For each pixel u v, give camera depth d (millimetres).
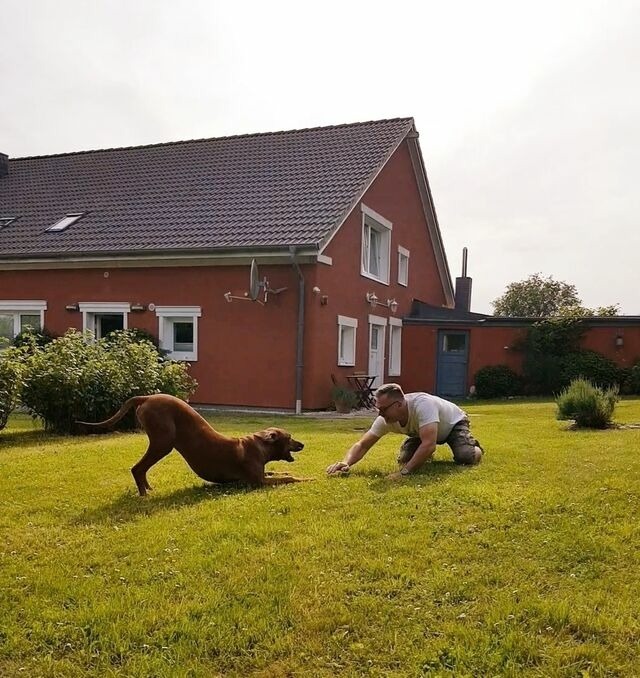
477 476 6098
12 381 9820
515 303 51781
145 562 4020
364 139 20016
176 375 12266
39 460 7336
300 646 3096
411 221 23703
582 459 6969
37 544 4379
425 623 3271
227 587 3654
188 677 2869
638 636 3113
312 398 15594
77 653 3068
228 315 16125
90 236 17734
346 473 6359
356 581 3713
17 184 22594
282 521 4742
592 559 3977
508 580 3699
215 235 16172
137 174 21281
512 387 21109
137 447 8336
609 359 20375
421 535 4395
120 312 17141
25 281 18125
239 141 21891
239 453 5961
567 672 2850
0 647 3100
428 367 22672
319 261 15453
